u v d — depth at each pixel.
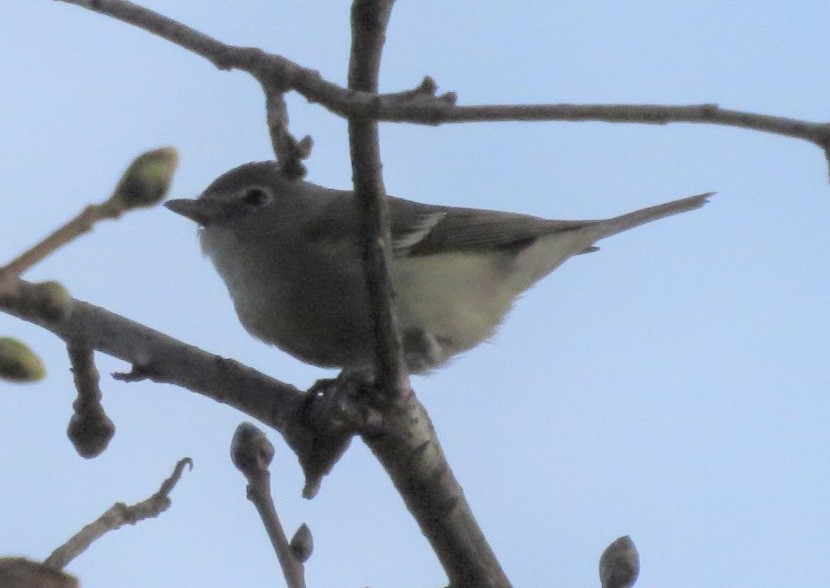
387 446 8.86
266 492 6.74
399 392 8.75
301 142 6.82
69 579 4.45
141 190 4.15
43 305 4.30
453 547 9.04
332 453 8.96
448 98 6.07
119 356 9.47
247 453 6.79
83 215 4.13
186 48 6.24
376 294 8.31
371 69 6.82
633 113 5.45
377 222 7.92
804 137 5.23
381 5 6.72
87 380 8.08
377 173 7.66
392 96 6.20
